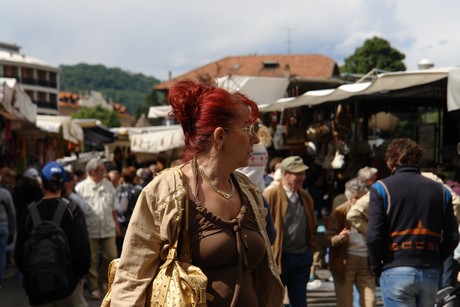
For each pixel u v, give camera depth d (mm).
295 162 4930
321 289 7102
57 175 4074
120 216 8344
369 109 11211
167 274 1919
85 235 4070
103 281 7605
